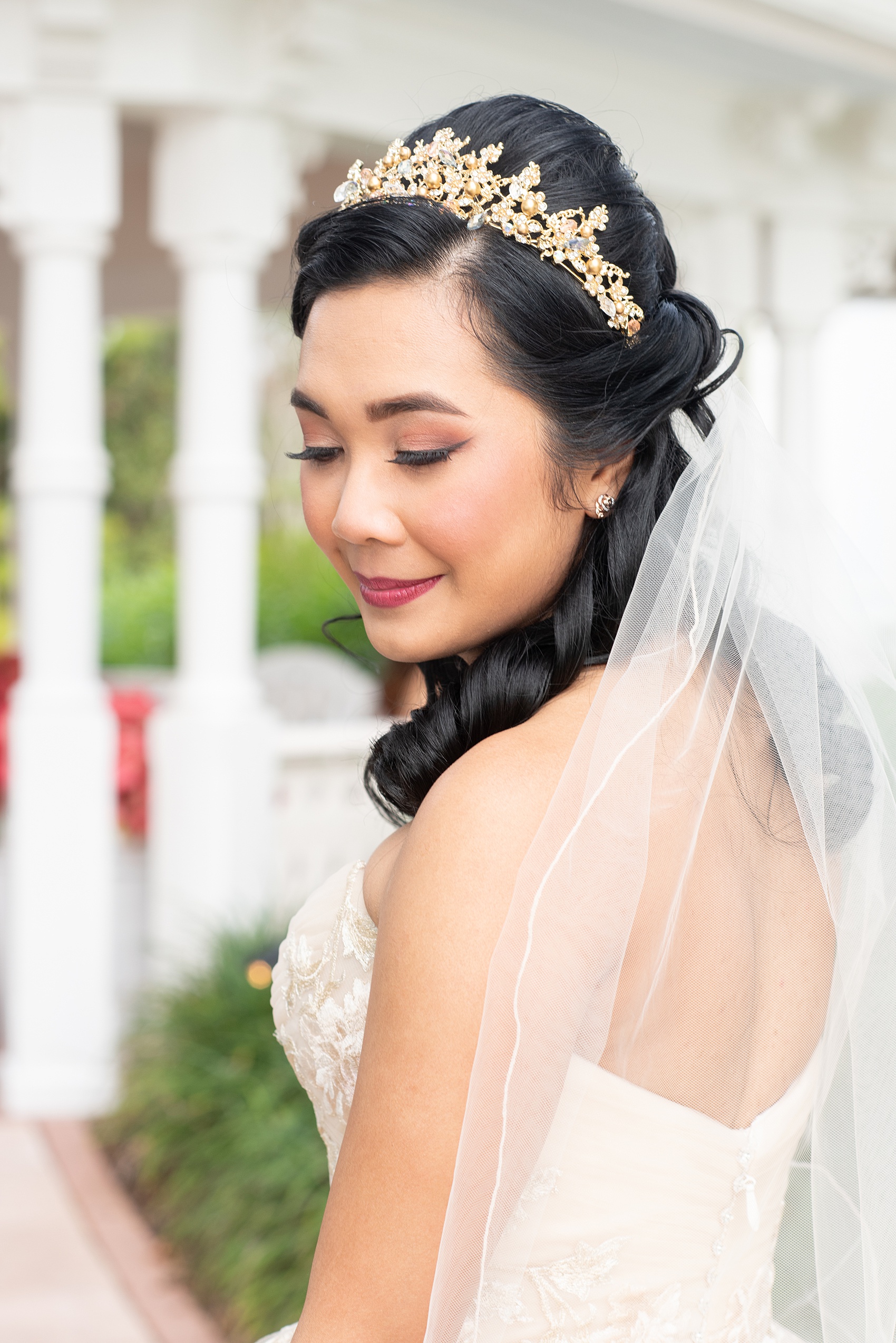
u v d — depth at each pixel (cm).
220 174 430
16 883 451
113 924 665
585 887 97
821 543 128
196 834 447
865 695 128
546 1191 101
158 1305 341
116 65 417
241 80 425
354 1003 118
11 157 425
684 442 125
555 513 109
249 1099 379
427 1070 94
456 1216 94
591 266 107
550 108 115
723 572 114
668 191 529
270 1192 344
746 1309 114
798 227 570
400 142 115
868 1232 116
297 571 1263
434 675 136
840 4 446
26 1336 325
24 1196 401
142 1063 417
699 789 106
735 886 109
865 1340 116
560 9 438
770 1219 117
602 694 105
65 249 429
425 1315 95
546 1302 103
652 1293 105
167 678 1127
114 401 1648
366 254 103
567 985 96
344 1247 96
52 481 435
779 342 588
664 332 113
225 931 436
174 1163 390
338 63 429
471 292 103
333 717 834
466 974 94
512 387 104
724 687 114
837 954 116
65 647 445
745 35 446
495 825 98
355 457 107
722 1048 107
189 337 444
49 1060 457
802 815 112
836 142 559
